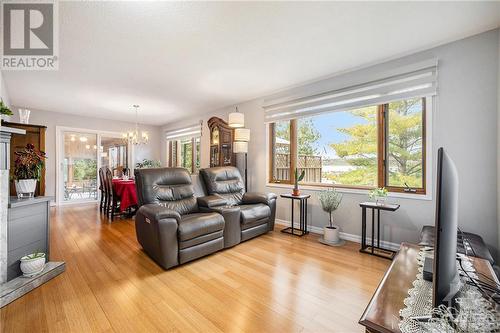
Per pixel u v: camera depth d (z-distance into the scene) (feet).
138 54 8.59
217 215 8.74
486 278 3.04
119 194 14.33
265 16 6.42
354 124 10.71
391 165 9.41
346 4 5.95
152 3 5.87
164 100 14.78
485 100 7.19
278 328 4.74
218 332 4.61
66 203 18.60
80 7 6.00
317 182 11.84
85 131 19.36
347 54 8.66
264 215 10.60
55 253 8.55
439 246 2.13
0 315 5.04
